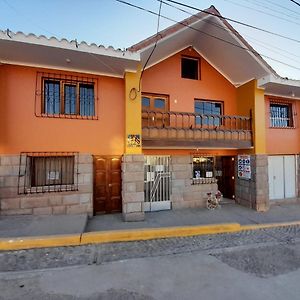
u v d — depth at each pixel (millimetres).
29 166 6297
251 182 8312
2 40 5168
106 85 7004
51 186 6426
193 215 7320
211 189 8625
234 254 4609
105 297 3082
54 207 6398
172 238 5527
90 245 4988
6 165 6047
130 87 6742
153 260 4289
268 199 8195
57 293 3170
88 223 6180
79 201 6621
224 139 7875
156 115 8023
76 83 6812
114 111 7020
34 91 6336
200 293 3199
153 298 3068
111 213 7086
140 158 6672
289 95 9234
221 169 9789
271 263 4207
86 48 5746
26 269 3893
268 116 9117
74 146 6621
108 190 7078
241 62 8078
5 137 6051
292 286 3414
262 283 3490
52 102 6629
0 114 6031
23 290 3240
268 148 9008
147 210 7844
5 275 3674
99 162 6996
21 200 6141
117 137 7012
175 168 8227
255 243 5250
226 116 8008
